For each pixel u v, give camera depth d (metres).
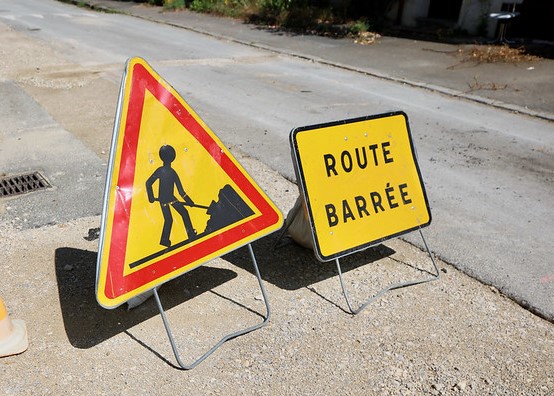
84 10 22.06
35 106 8.15
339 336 3.44
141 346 3.31
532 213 5.20
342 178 3.89
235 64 11.88
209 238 3.43
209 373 3.12
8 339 3.19
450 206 5.30
